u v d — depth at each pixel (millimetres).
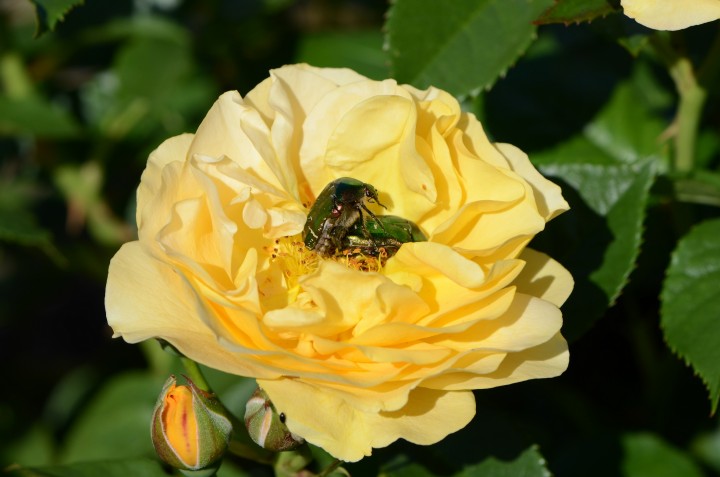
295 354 374
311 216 404
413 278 393
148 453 514
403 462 429
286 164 405
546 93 498
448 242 400
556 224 438
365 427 378
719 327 432
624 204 435
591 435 481
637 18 391
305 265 412
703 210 488
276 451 396
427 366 378
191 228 388
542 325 384
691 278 441
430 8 441
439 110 400
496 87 494
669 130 466
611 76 503
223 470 486
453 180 399
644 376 502
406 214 417
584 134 495
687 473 471
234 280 391
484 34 441
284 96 406
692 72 454
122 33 534
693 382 499
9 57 534
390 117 404
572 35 506
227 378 460
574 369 518
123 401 522
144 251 385
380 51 523
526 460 425
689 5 390
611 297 430
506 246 392
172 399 393
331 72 417
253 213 400
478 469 427
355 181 403
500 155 398
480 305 386
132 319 381
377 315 385
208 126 398
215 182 398
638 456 476
